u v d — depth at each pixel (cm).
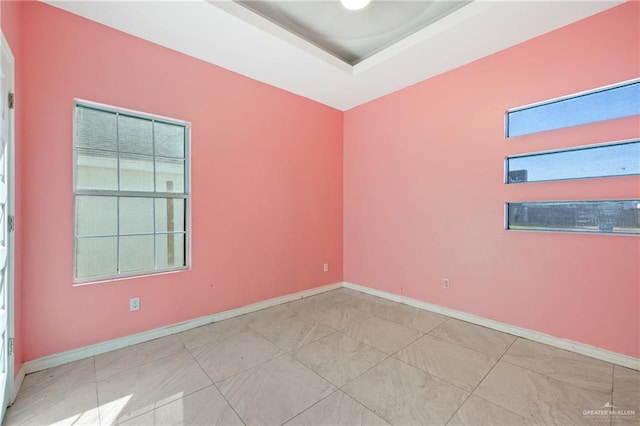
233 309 312
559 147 242
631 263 211
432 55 279
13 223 178
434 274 328
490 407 170
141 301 252
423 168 337
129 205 251
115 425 156
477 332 273
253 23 233
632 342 210
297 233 375
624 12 211
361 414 164
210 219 295
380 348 242
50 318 211
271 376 201
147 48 253
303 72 312
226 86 305
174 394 181
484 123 284
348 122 429
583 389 186
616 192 217
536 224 257
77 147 226
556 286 244
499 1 207
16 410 166
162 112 262
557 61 240
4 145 164
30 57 202
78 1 204
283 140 358
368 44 299
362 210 409
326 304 355
